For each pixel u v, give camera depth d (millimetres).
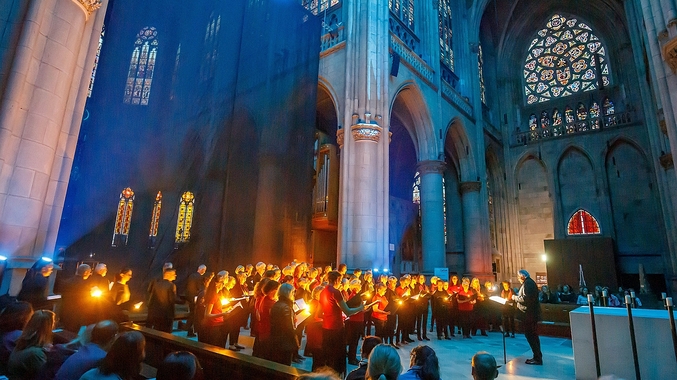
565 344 10133
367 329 10047
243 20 18984
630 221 24047
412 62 19328
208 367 4484
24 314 3873
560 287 20641
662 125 15102
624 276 23516
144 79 23062
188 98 20562
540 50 31031
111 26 23047
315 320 6238
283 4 17672
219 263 16125
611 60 27172
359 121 15266
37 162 6570
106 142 21469
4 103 6188
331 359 5613
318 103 22312
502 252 27312
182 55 22062
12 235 6164
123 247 20750
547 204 27562
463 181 24219
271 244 14984
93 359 3012
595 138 26203
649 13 10055
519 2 30875
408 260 26484
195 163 19281
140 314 10586
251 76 17750
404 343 9477
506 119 30484
